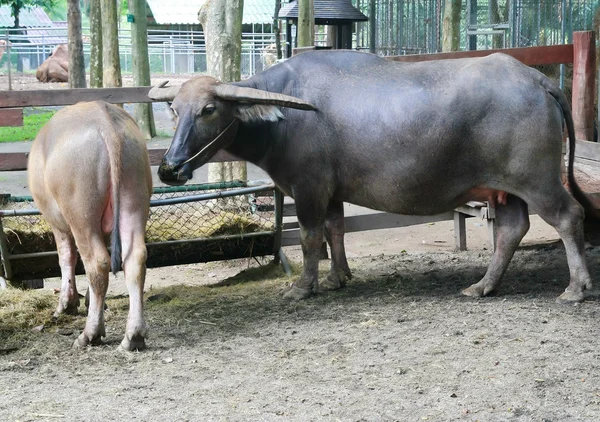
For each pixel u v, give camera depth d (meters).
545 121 6.52
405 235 10.86
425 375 5.17
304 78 7.18
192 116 6.73
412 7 18.11
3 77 33.66
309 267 7.38
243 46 33.75
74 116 5.84
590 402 4.69
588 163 9.24
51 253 7.80
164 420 4.55
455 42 14.13
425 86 6.80
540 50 9.14
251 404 4.76
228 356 5.69
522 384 4.97
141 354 5.74
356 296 7.36
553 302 6.76
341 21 15.04
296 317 6.71
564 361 5.34
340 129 7.00
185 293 7.84
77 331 6.47
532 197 6.66
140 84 18.33
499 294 7.16
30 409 4.74
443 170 6.79
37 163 6.18
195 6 45.09
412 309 6.75
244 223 8.45
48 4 49.38
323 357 5.60
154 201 7.80
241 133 7.15
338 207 7.66
